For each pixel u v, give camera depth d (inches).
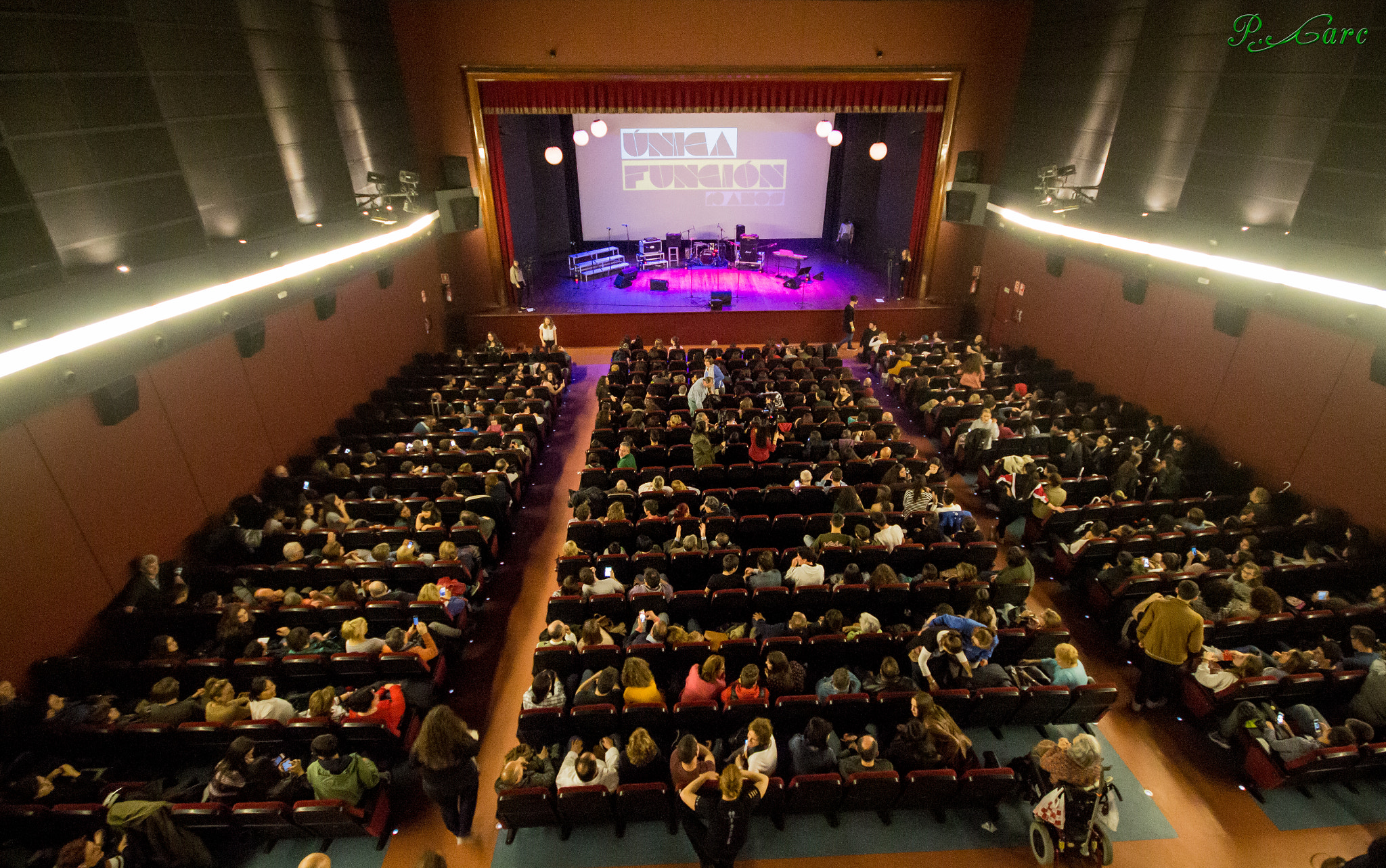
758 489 353.7
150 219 315.0
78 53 277.6
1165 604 249.4
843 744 229.1
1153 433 403.5
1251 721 230.1
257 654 261.6
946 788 208.4
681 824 213.3
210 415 348.5
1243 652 257.1
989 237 657.0
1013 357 577.9
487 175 644.7
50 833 199.5
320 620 275.6
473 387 499.5
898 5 589.0
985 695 229.9
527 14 578.6
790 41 597.3
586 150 831.7
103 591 280.8
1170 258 413.1
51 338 241.9
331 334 463.5
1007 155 634.8
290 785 208.8
